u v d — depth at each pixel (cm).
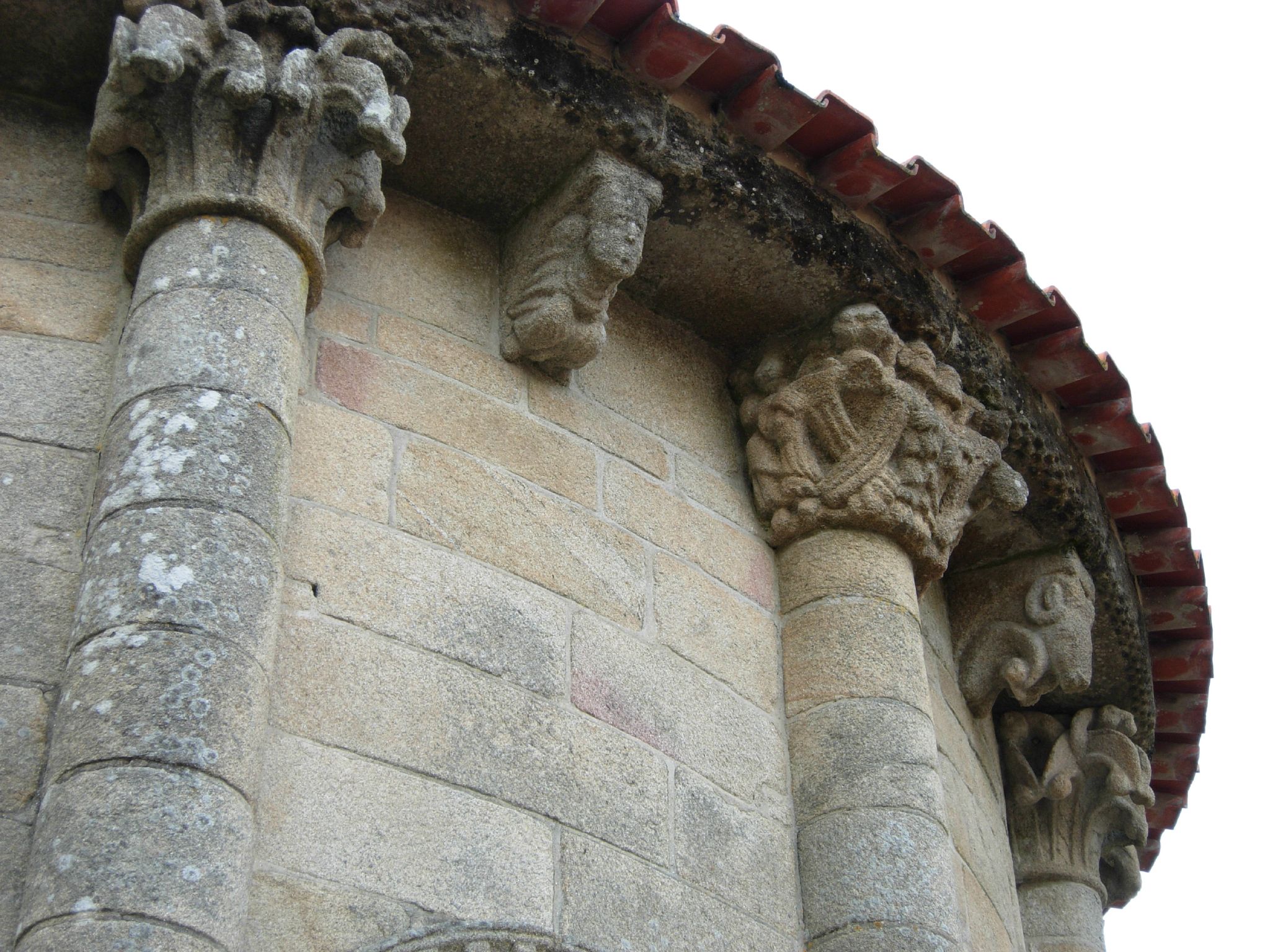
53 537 417
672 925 460
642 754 482
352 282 504
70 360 449
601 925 440
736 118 554
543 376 534
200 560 386
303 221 459
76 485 427
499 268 543
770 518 578
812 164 573
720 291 580
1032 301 618
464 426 499
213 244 440
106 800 349
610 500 528
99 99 465
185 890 344
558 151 525
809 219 566
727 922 478
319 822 402
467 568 471
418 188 535
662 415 569
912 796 524
